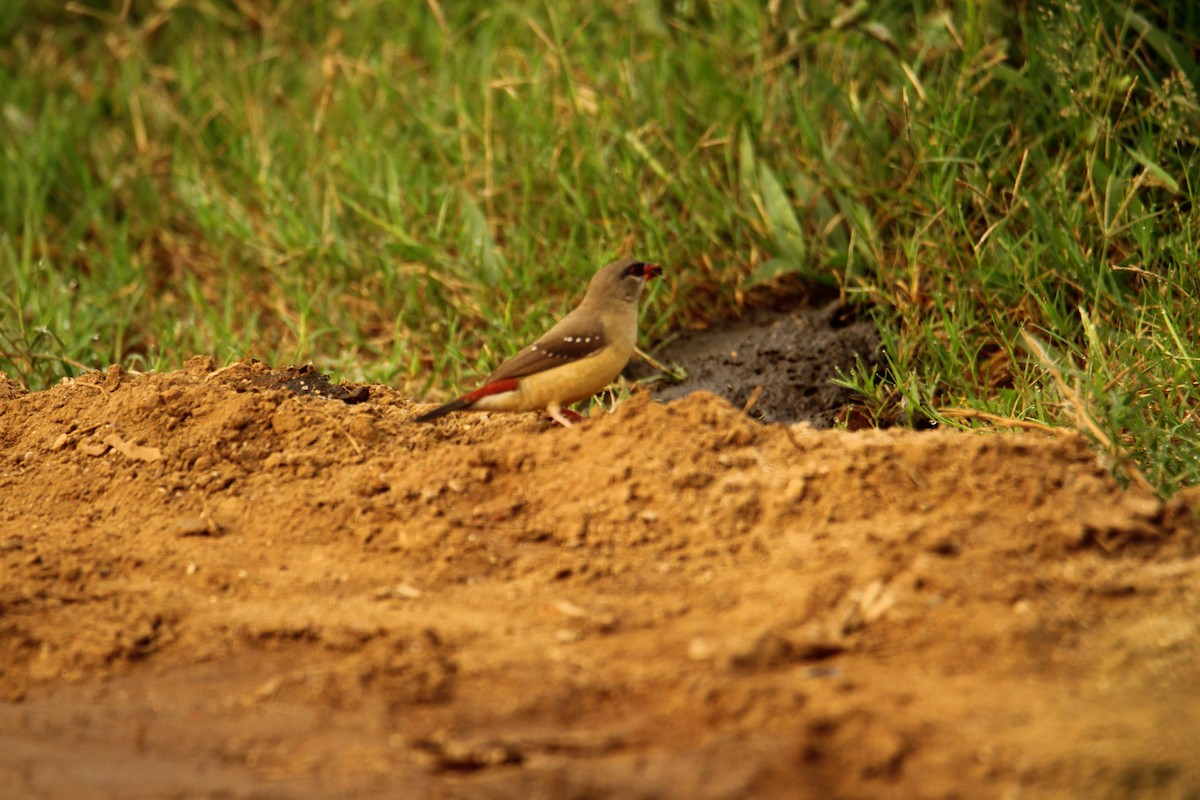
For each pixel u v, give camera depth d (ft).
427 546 32.73
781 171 53.72
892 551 29.04
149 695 27.53
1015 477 31.37
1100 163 46.42
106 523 36.14
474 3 69.36
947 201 46.93
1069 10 47.85
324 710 26.37
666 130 56.65
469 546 32.48
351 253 57.67
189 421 39.78
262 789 23.90
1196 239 43.91
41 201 63.26
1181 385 38.19
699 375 49.01
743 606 28.58
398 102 63.98
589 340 37.06
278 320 58.18
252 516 35.47
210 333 55.47
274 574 32.32
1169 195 47.11
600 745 24.12
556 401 37.35
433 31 67.77
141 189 65.41
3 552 33.83
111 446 39.37
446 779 23.59
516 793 22.80
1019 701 23.98
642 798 22.44
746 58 58.95
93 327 56.08
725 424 34.78
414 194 58.34
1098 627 26.43
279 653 28.78
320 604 30.53
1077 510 30.14
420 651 27.78
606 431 35.12
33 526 36.06
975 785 21.89
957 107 48.67
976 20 49.96
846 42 56.54
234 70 69.36
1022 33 51.90
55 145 66.59
